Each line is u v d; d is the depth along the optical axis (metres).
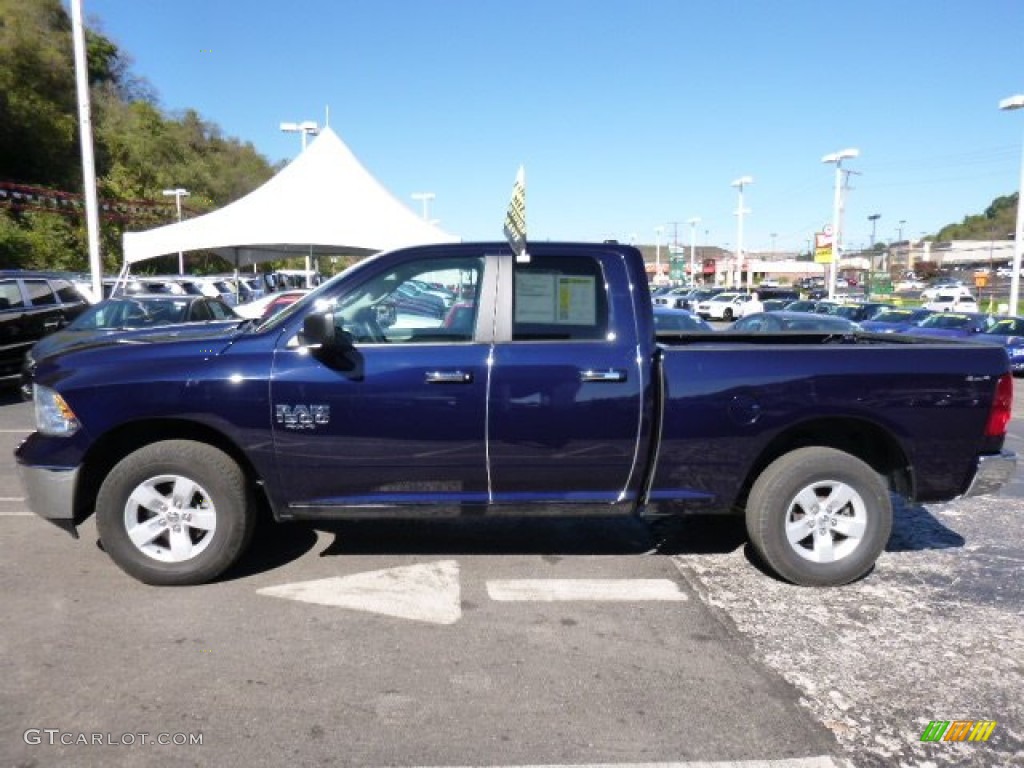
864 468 4.35
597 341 4.25
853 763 2.82
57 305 12.22
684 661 3.56
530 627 3.89
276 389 4.11
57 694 3.19
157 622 3.87
